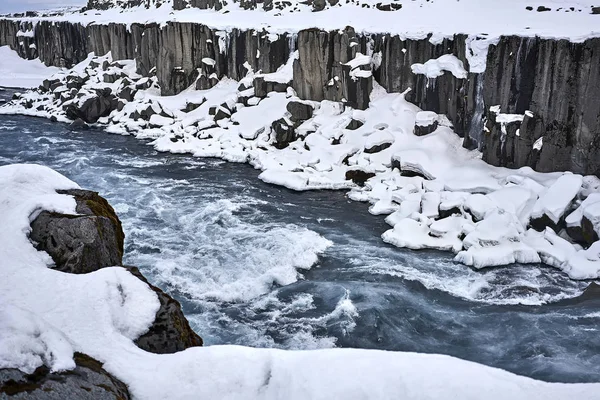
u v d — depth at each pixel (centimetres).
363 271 1514
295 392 553
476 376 574
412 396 546
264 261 1538
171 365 571
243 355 591
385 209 1942
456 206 1781
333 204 2045
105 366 557
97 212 818
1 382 461
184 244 1648
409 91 2503
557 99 1862
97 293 637
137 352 589
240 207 1986
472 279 1478
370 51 2678
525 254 1566
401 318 1280
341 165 2345
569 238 1653
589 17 2347
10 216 726
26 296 613
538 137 1939
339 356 601
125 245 1627
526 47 1925
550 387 566
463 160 2134
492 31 2166
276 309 1313
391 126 2430
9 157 2561
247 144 2653
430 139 2244
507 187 1819
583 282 1455
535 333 1220
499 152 2025
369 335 1212
